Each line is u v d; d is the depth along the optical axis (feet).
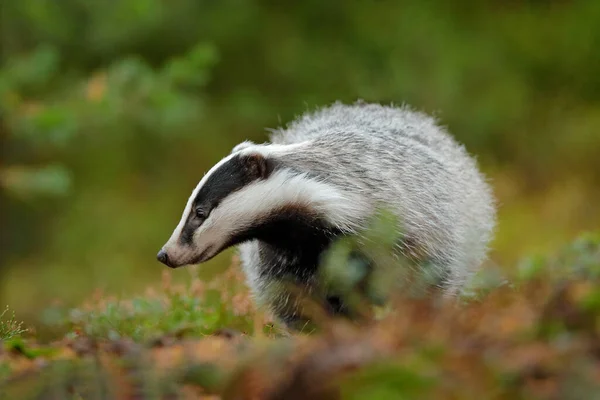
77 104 58.13
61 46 69.41
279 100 73.36
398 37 75.00
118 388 16.83
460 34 77.00
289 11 75.72
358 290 26.00
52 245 70.69
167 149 72.33
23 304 63.93
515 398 14.66
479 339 15.89
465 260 29.01
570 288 17.06
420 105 72.43
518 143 73.97
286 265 26.86
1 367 18.52
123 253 69.26
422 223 26.78
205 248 25.85
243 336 20.59
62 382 17.01
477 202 31.83
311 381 15.62
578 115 75.77
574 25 79.05
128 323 26.73
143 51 72.18
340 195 25.73
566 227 62.85
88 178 72.33
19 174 58.90
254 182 25.64
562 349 15.08
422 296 26.81
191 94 68.44
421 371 14.93
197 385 17.04
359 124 30.66
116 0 69.41
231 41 73.72
